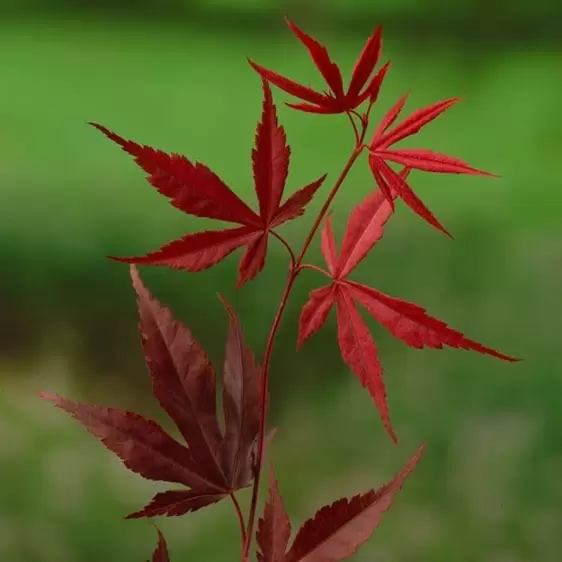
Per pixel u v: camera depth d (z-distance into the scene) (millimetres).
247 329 1745
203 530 1416
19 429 1574
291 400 1674
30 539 1404
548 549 1396
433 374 1678
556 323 1780
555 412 1587
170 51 2662
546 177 2262
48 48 2586
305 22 2711
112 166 2152
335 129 2350
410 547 1402
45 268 1834
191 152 2311
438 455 1554
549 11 2865
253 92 2541
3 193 1974
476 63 2781
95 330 1777
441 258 1941
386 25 2826
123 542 1409
